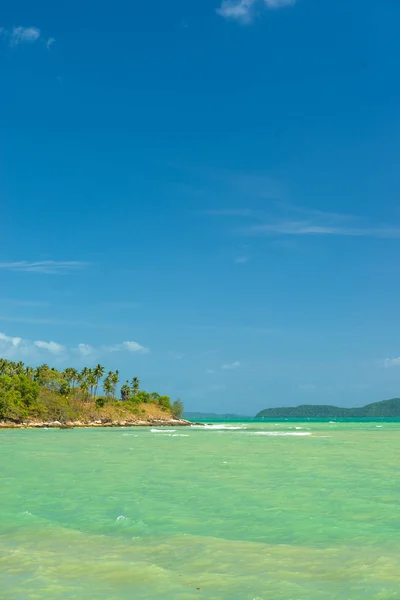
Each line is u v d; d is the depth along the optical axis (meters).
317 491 26.22
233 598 11.73
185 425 182.00
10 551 15.72
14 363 170.50
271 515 20.59
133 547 16.17
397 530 18.25
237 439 82.44
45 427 136.25
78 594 12.00
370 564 14.27
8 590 12.28
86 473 33.69
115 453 51.38
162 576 13.29
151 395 199.38
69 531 18.19
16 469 36.16
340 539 17.08
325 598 11.70
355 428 149.50
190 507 22.14
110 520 19.75
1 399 130.62
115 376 185.62
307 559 14.80
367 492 25.97
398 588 12.33
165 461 42.44
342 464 40.12
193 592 12.14
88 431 118.75
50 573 13.55
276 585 12.61
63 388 154.38
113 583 12.77
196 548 15.98
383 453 51.62
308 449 57.94
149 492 25.94
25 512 20.89
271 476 32.34
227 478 31.23
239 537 17.36
